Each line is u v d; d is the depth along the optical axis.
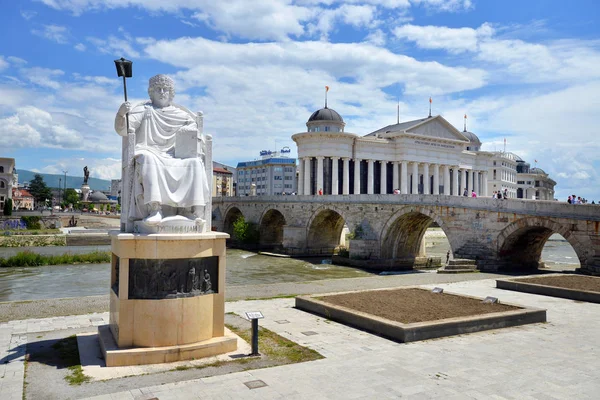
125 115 12.34
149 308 11.58
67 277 38.22
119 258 11.58
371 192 85.75
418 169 96.62
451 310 16.61
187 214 12.43
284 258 56.91
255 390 9.78
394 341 13.82
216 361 11.65
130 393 9.62
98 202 139.50
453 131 95.00
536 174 152.88
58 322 16.27
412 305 17.50
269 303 20.03
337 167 82.00
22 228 82.00
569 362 11.82
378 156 87.12
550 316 17.48
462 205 40.25
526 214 35.56
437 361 11.84
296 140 84.75
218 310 12.62
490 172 126.50
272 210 66.56
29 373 10.93
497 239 37.53
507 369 11.25
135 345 11.59
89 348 12.77
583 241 32.09
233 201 75.94
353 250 49.69
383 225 47.97
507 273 34.41
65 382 10.28
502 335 14.60
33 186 140.50
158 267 11.62
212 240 12.32
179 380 10.36
